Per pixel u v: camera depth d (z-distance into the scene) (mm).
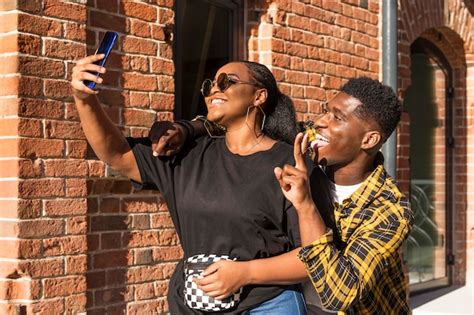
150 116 4586
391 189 2682
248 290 2607
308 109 5988
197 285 2541
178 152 2768
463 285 8523
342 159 2721
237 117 2754
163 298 4660
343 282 2379
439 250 8500
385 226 2527
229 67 2770
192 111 5379
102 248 4289
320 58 6129
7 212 3791
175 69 5188
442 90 8586
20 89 3775
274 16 5664
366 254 2439
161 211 4645
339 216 2641
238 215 2572
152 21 4609
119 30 4410
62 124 3975
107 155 2701
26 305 3818
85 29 4121
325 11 6195
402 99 7203
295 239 2582
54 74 3943
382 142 2756
